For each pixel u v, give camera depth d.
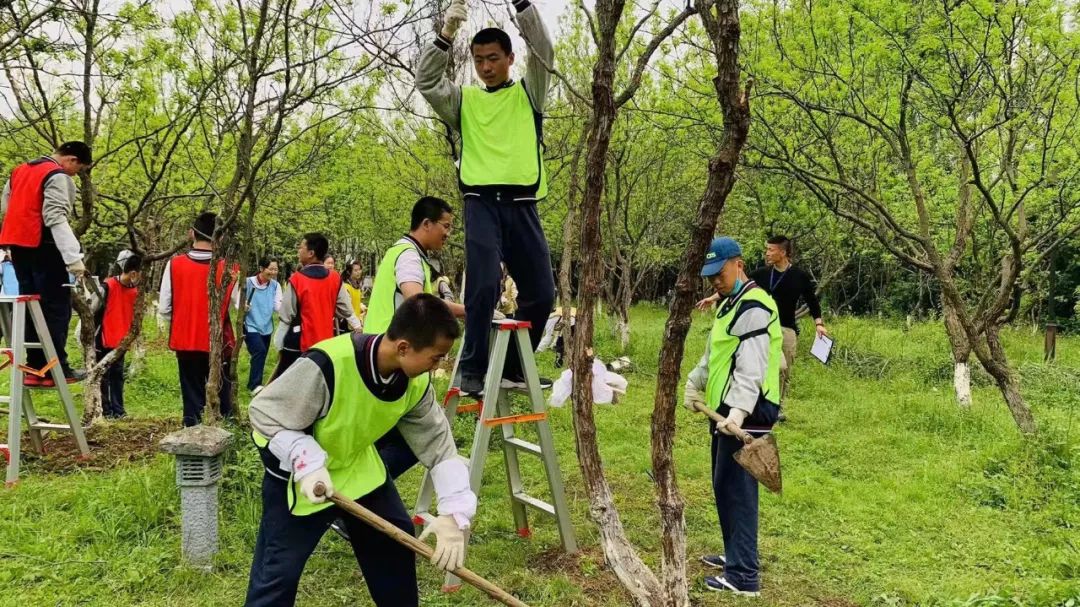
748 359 3.79
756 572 4.01
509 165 4.10
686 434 7.54
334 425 2.66
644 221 13.37
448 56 4.01
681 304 2.91
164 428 6.97
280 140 8.07
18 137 7.50
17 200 5.45
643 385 10.08
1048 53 6.96
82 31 5.95
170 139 8.11
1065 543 4.83
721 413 3.93
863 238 10.75
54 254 5.66
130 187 8.33
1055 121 7.41
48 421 6.77
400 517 2.88
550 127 11.49
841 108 7.70
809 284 8.43
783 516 5.30
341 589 3.96
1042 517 5.30
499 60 4.09
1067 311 18.22
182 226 12.53
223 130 6.04
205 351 6.50
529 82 4.11
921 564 4.56
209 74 6.00
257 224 12.82
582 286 3.15
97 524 4.48
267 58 5.45
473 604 3.86
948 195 10.43
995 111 6.57
